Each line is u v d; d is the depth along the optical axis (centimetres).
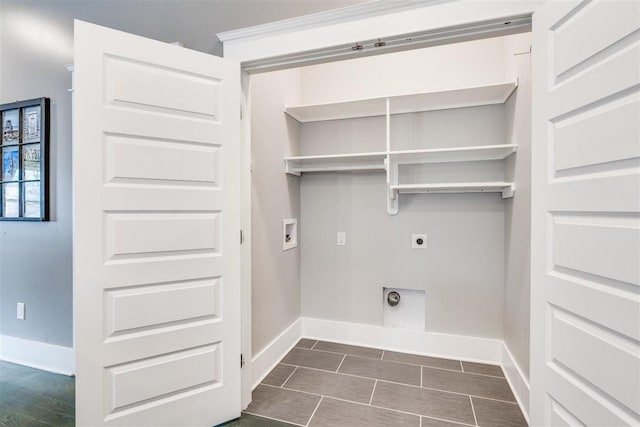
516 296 198
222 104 163
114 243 139
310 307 285
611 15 94
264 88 225
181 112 152
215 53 184
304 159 258
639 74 87
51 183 222
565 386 112
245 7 179
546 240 121
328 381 212
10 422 171
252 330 208
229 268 166
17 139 229
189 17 189
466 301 245
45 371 224
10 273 237
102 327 138
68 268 220
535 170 126
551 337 119
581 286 105
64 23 214
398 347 261
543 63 121
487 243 240
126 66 140
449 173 247
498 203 237
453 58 245
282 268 251
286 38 162
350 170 262
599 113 98
